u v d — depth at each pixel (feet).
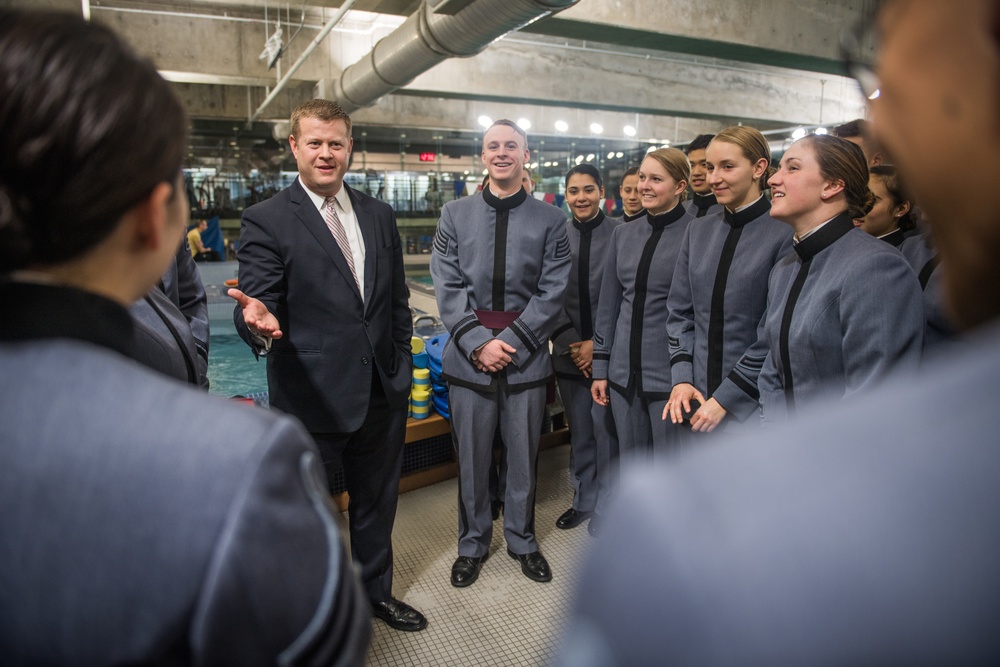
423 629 7.08
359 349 6.42
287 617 1.37
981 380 0.67
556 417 12.22
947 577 0.58
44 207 1.43
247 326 5.45
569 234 9.41
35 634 1.31
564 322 9.41
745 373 6.40
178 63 23.16
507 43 27.84
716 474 0.71
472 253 7.83
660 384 7.84
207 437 1.37
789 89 33.78
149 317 3.86
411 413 10.20
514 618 7.29
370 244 6.58
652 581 0.67
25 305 1.46
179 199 1.73
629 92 30.40
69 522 1.30
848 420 0.71
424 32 16.58
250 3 21.98
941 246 0.85
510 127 7.55
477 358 7.62
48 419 1.37
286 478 1.40
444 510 9.81
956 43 0.72
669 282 7.73
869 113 0.87
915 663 0.58
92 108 1.42
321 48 25.07
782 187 5.41
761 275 6.48
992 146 0.71
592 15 18.15
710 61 31.48
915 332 4.79
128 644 1.28
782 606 0.61
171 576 1.27
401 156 35.68
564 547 8.80
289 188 6.42
